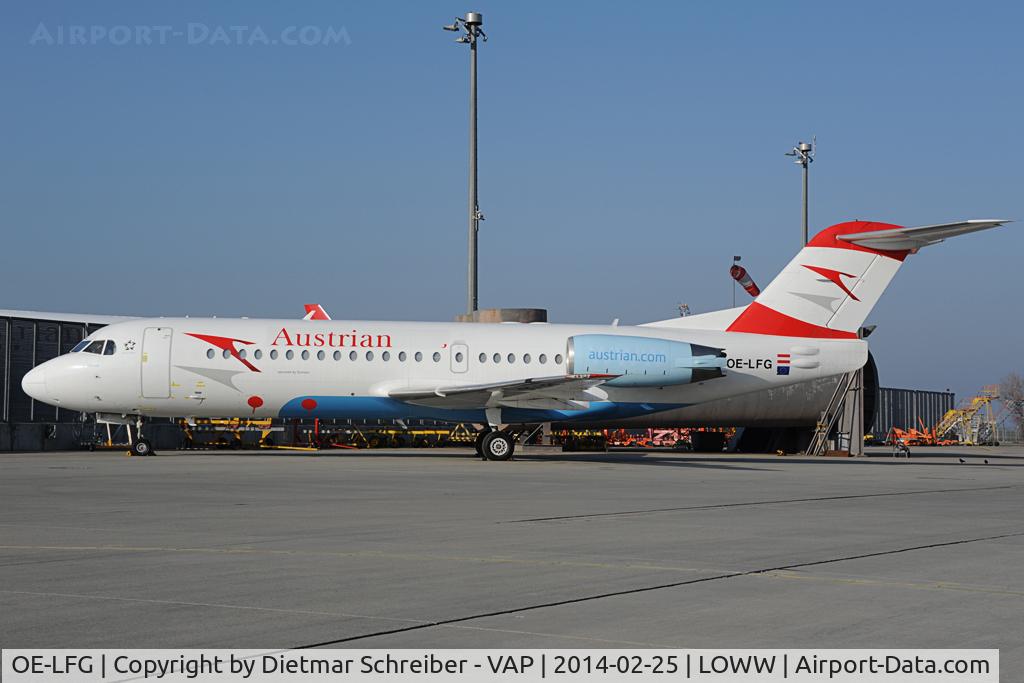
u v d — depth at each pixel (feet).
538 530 48.42
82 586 32.53
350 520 51.60
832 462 129.08
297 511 55.62
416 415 116.57
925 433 284.61
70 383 112.37
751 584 34.37
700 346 116.47
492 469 97.96
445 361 115.85
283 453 133.28
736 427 146.41
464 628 27.30
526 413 116.88
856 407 149.28
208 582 33.42
